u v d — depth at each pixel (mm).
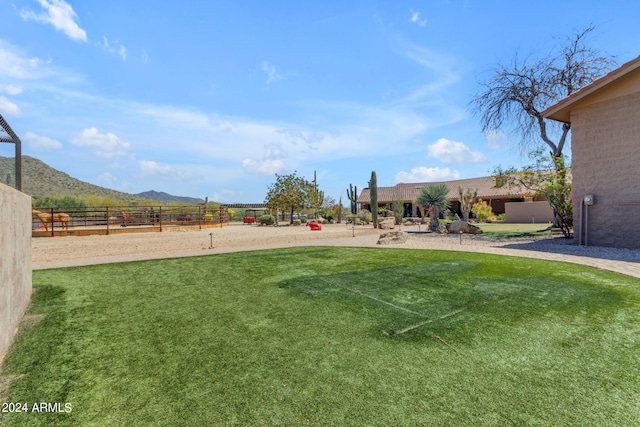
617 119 8578
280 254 8219
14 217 3227
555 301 3932
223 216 27328
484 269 5941
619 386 2070
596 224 9023
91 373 2332
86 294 4523
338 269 6137
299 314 3570
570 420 1738
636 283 4793
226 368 2371
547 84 15117
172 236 15602
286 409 1866
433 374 2240
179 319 3467
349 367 2357
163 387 2129
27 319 3518
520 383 2111
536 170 12469
